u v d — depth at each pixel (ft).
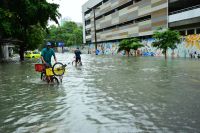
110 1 243.81
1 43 142.20
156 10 161.99
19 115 23.04
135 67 72.79
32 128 19.31
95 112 23.38
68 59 141.38
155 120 20.48
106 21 257.75
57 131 18.47
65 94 32.50
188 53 128.88
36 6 116.47
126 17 211.82
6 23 105.60
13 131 18.76
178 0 138.31
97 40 286.87
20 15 119.96
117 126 19.24
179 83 39.68
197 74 51.65
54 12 123.54
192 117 21.11
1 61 133.28
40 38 185.88
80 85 40.01
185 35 139.13
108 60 118.83
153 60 109.60
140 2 185.78
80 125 19.71
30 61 134.51
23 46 147.43
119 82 42.45
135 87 36.81
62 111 24.03
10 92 34.94
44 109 24.97
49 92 34.17
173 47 117.29
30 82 44.78
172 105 25.35
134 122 20.11
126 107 24.95
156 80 43.73
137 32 194.08
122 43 170.71
